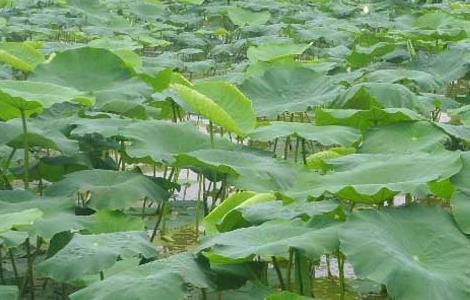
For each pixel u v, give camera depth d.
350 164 4.20
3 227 3.73
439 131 5.09
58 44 9.72
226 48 11.45
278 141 8.55
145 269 3.61
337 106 6.32
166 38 13.52
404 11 16.23
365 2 18.05
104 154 6.44
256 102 6.46
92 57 6.18
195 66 9.19
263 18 14.44
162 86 6.57
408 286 3.13
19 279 5.00
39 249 5.03
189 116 9.13
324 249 3.47
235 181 5.02
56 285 5.01
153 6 15.78
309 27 12.56
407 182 3.66
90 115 5.97
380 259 3.22
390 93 6.25
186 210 6.66
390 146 5.09
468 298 3.15
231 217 4.24
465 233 3.51
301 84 6.58
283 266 4.82
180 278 3.46
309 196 3.79
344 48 10.29
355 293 5.02
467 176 3.71
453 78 7.98
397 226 3.50
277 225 3.82
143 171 7.76
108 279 3.50
